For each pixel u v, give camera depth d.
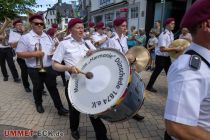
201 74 1.04
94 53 2.72
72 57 3.07
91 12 24.11
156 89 5.89
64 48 3.07
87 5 27.16
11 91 6.13
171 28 5.10
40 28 4.24
